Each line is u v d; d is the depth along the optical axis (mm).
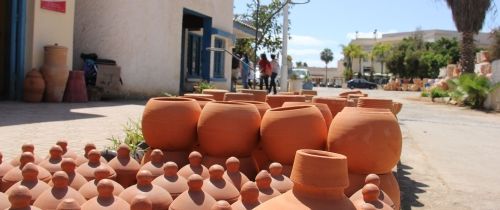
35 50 11602
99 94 13273
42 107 10531
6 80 11555
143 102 13789
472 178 6281
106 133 7387
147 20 15289
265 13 17656
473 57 27000
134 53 14891
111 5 14203
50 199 2318
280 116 2992
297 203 2010
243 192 2303
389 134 2900
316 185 1996
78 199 2363
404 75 69500
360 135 2850
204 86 14320
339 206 2010
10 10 11305
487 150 9055
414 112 18938
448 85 27031
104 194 2225
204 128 3131
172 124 3273
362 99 4215
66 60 12062
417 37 76750
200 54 20469
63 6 12281
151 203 2178
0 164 2986
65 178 2385
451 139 10500
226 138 3072
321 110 3527
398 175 6059
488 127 14008
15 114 9125
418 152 8258
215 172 2572
